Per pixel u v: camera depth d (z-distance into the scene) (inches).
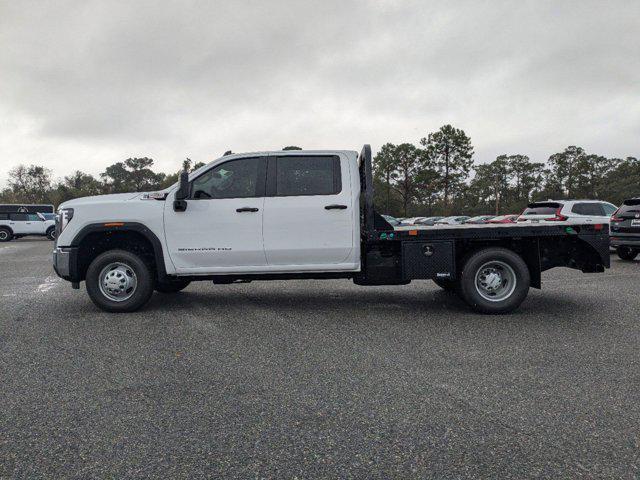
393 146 3181.6
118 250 241.8
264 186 237.8
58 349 177.5
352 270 238.2
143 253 250.2
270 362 160.9
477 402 125.6
